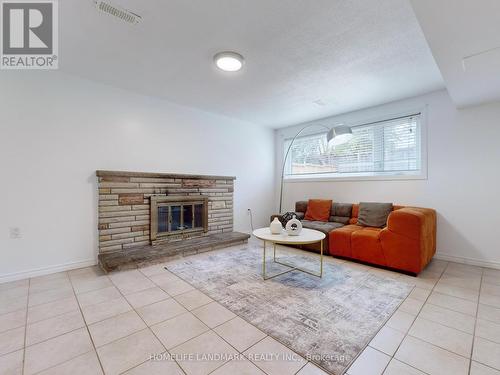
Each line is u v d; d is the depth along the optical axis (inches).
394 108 141.9
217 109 157.9
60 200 108.2
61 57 95.5
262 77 111.7
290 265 116.6
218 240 145.4
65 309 75.5
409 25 75.7
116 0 65.3
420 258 100.8
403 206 133.3
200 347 58.4
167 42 85.3
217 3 66.6
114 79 115.3
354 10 69.4
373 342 60.3
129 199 125.3
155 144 138.1
